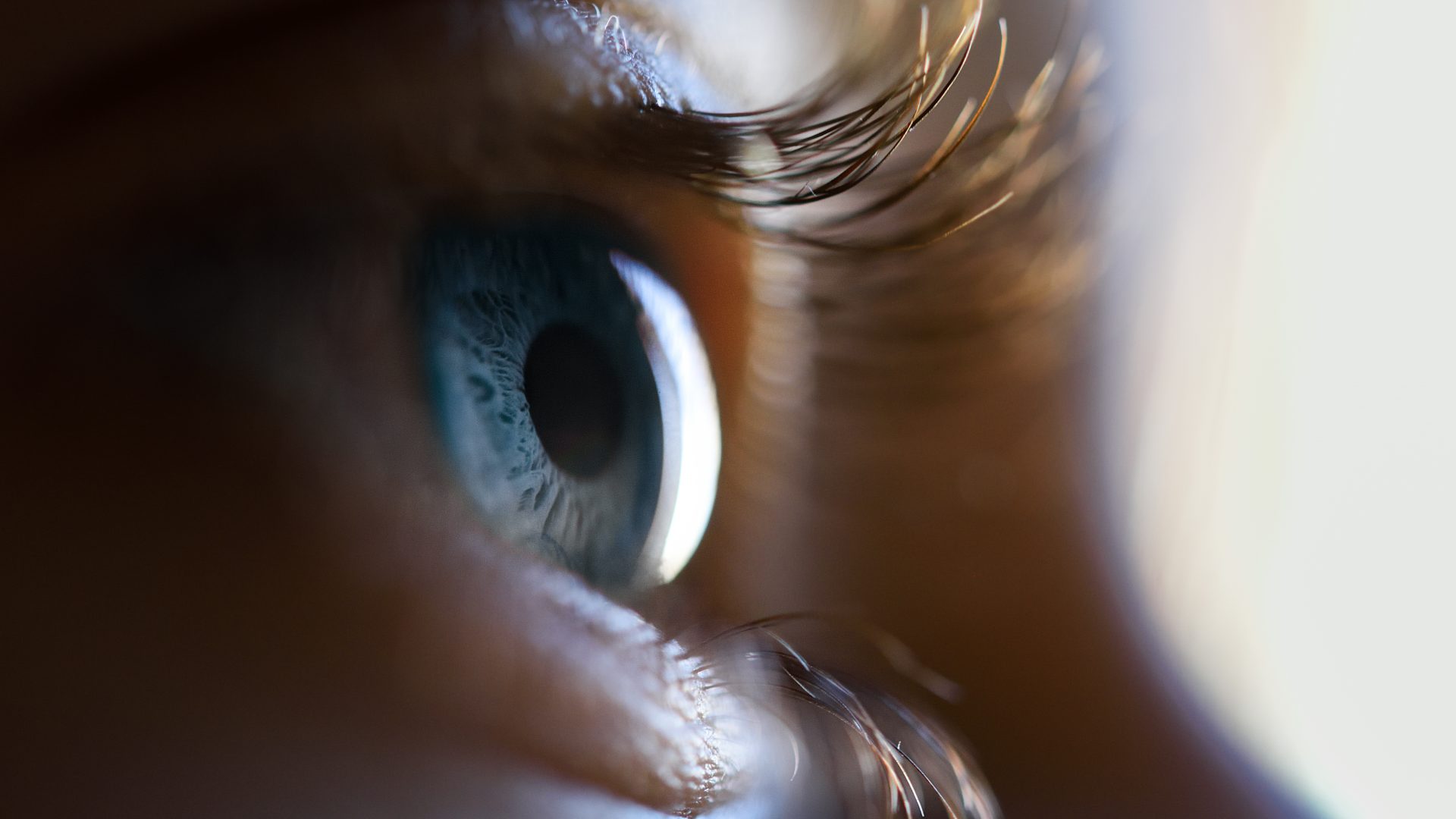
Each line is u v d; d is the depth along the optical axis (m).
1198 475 0.08
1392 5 0.08
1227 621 0.08
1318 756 0.08
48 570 0.06
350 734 0.06
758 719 0.08
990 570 0.08
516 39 0.07
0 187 0.06
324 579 0.06
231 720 0.06
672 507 0.07
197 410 0.06
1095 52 0.08
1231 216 0.08
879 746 0.08
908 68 0.07
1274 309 0.08
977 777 0.08
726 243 0.07
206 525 0.06
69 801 0.06
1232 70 0.08
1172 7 0.08
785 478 0.08
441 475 0.07
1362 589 0.08
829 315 0.08
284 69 0.06
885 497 0.08
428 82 0.07
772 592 0.08
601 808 0.07
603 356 0.07
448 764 0.07
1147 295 0.08
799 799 0.08
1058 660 0.08
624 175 0.07
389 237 0.07
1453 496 0.08
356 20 0.06
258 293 0.06
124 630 0.06
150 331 0.06
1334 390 0.08
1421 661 0.08
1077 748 0.08
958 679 0.08
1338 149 0.08
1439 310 0.08
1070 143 0.08
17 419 0.06
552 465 0.07
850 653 0.08
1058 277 0.08
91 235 0.06
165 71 0.06
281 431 0.06
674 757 0.07
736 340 0.08
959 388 0.08
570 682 0.07
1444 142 0.08
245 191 0.06
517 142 0.07
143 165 0.06
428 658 0.07
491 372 0.07
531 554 0.07
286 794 0.06
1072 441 0.08
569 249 0.07
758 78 0.07
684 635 0.07
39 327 0.06
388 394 0.07
